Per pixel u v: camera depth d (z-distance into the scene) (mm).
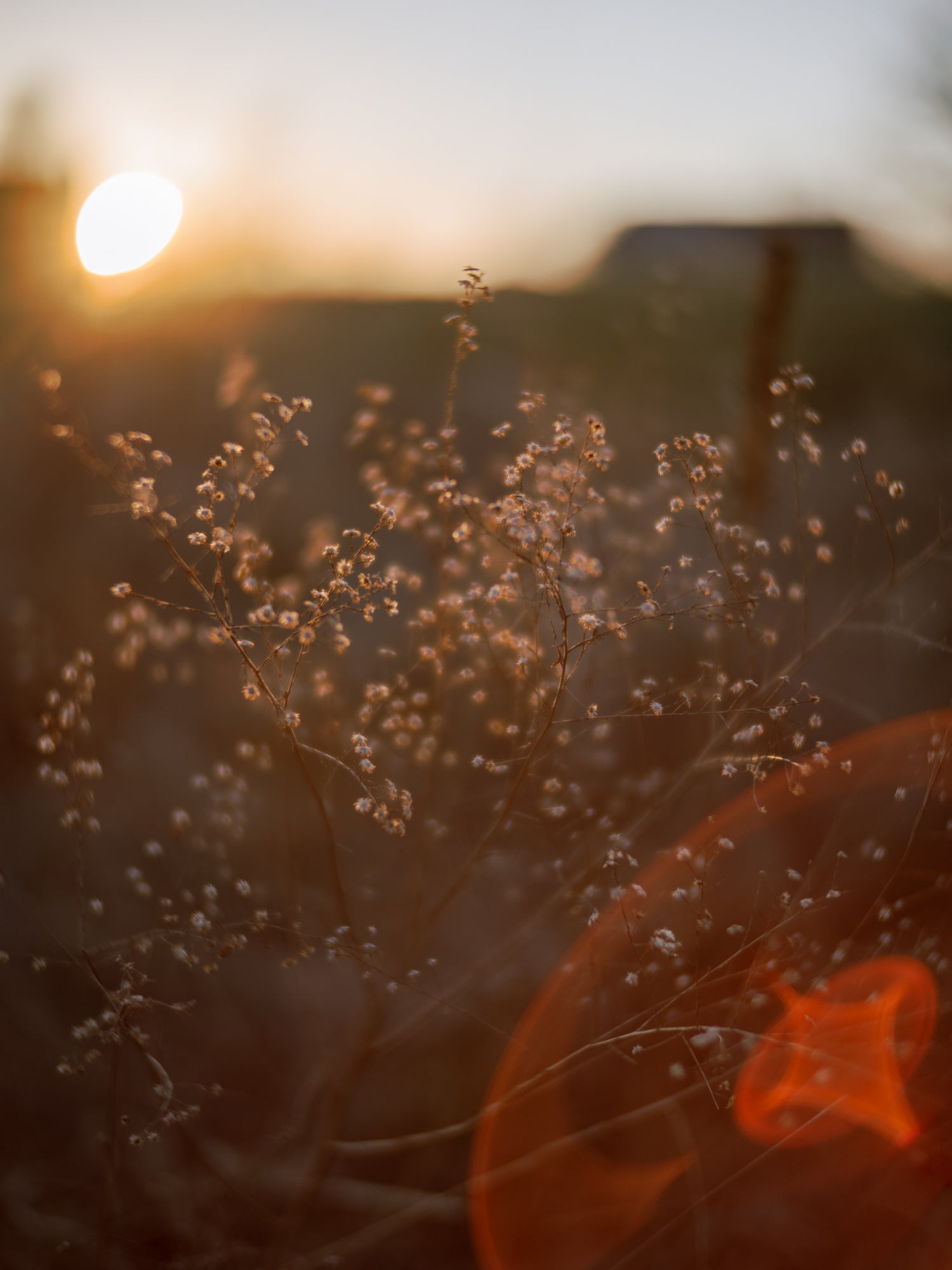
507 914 2273
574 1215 1917
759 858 2252
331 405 5355
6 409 4289
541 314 6141
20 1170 2006
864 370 4129
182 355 4973
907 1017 1693
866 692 2518
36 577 3570
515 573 1427
